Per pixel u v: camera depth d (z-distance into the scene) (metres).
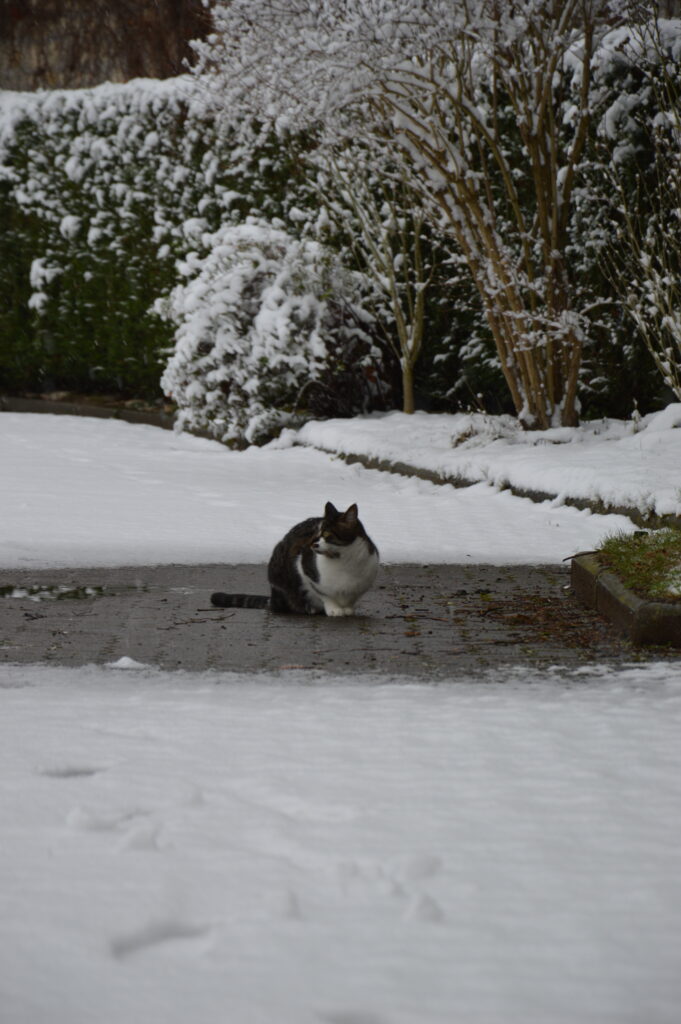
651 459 12.84
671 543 8.83
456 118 15.36
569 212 16.16
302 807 4.29
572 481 12.55
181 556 10.57
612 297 17.36
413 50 14.29
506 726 5.36
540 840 3.99
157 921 3.36
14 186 24.91
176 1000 2.97
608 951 3.23
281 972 3.11
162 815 4.18
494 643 7.43
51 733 5.20
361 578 8.34
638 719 5.47
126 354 24.02
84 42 29.91
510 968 3.14
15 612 8.30
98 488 14.17
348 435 17.30
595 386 17.59
